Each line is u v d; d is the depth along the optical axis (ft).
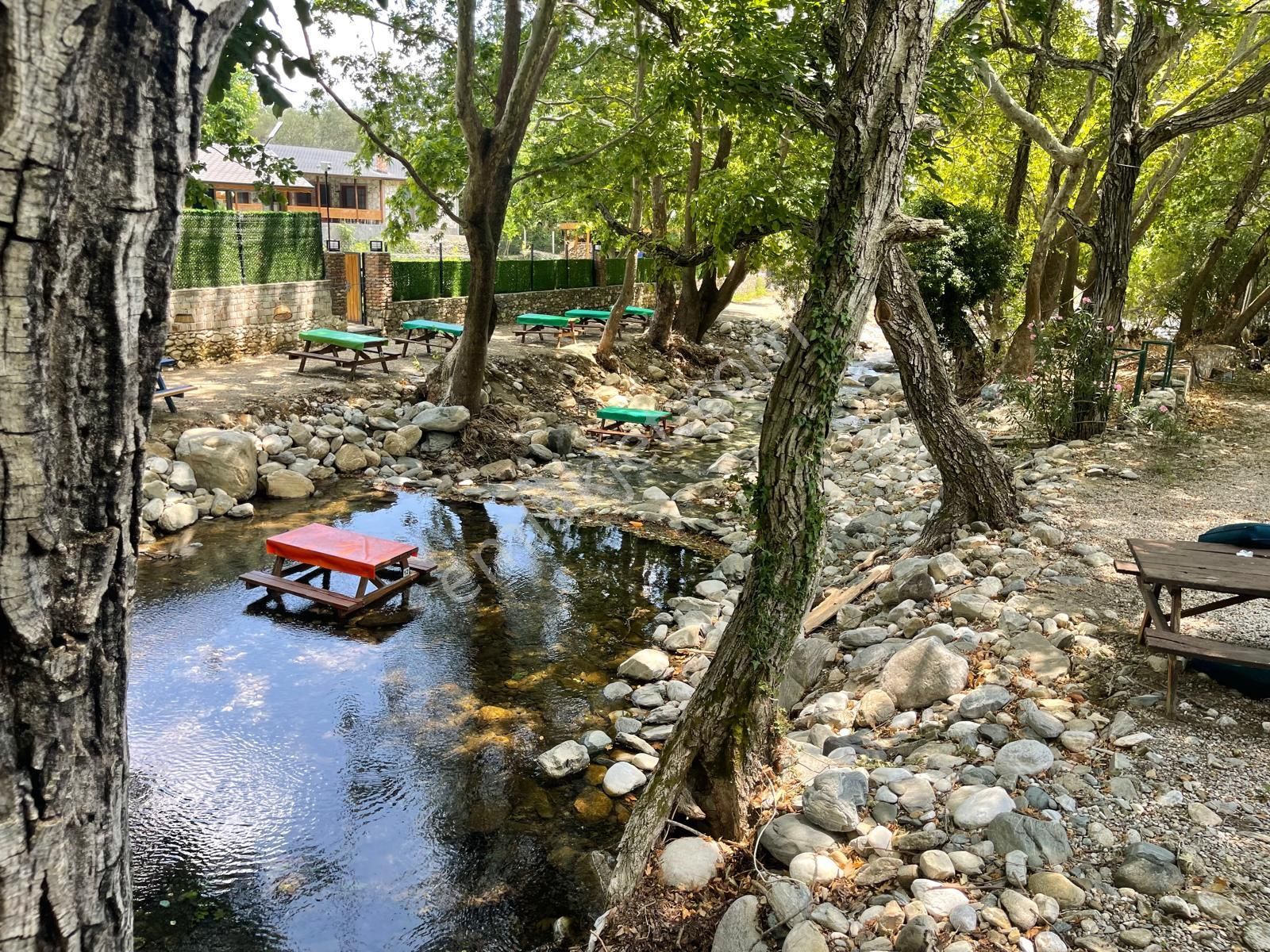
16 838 4.96
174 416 35.78
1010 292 52.06
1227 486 27.84
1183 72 51.47
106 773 5.49
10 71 4.05
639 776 17.61
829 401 14.25
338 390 42.86
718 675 15.02
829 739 17.15
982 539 24.59
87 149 4.51
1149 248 72.59
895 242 14.15
